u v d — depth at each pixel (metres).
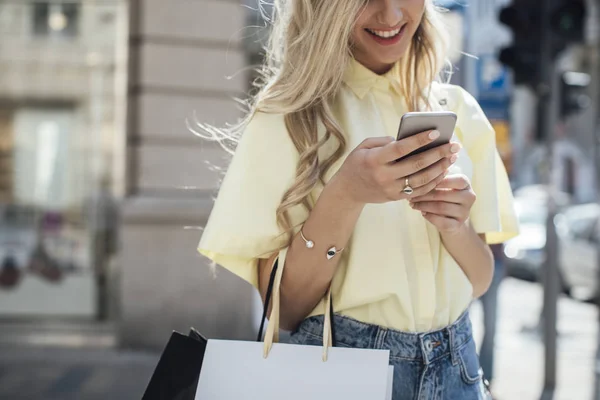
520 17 8.19
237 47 9.23
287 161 2.02
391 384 1.92
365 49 2.12
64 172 9.66
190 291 9.00
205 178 9.10
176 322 9.00
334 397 1.92
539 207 19.36
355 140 2.06
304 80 2.00
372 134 2.10
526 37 8.21
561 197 22.09
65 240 9.69
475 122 2.26
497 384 8.45
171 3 9.08
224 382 1.97
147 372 8.15
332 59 2.00
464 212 1.91
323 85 2.01
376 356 1.92
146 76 9.05
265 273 2.09
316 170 2.00
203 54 9.14
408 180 1.77
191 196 9.09
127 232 8.98
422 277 2.05
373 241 2.02
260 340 2.09
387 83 2.20
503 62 8.34
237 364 1.97
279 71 2.11
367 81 2.17
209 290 9.01
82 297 9.64
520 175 32.03
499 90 10.53
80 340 9.32
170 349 2.06
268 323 2.00
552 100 8.34
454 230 1.92
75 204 9.67
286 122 2.02
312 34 2.01
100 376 7.96
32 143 9.65
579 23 8.14
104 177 9.62
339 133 2.02
